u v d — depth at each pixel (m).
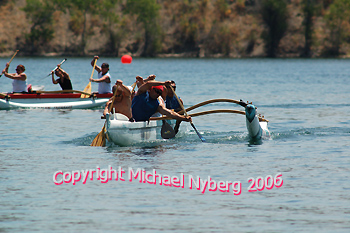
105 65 71.44
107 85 71.75
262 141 43.38
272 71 194.12
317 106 73.12
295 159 35.75
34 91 70.62
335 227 22.25
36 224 22.62
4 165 33.62
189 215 23.83
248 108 43.69
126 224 22.62
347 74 173.88
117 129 40.38
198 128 51.12
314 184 29.03
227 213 24.12
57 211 24.36
